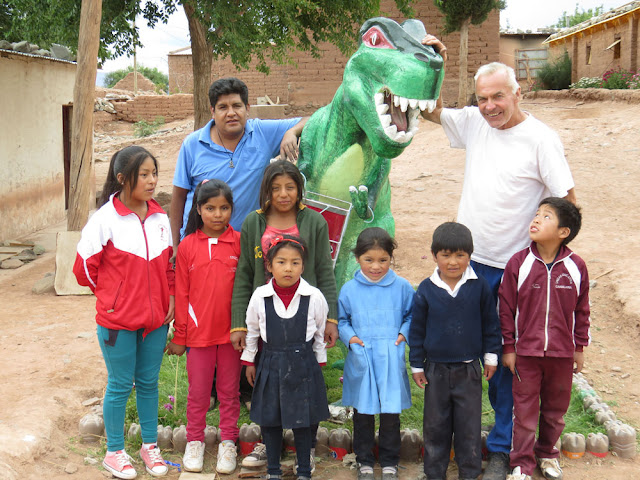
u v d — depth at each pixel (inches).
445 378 144.9
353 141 174.1
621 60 868.0
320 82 820.6
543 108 721.0
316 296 146.5
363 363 148.9
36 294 309.6
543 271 142.8
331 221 178.7
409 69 153.0
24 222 452.8
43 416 172.2
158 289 152.6
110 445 152.6
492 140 155.4
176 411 184.5
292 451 164.2
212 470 156.5
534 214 153.8
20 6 486.6
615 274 283.7
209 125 184.2
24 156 451.5
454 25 717.3
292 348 144.1
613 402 190.7
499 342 146.8
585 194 433.7
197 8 474.3
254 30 516.1
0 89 417.4
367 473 148.7
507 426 153.9
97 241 145.9
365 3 513.0
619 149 516.1
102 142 1016.9
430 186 503.2
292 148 179.2
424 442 148.4
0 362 216.4
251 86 995.3
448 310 143.0
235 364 159.5
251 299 148.2
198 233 158.2
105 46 527.5
